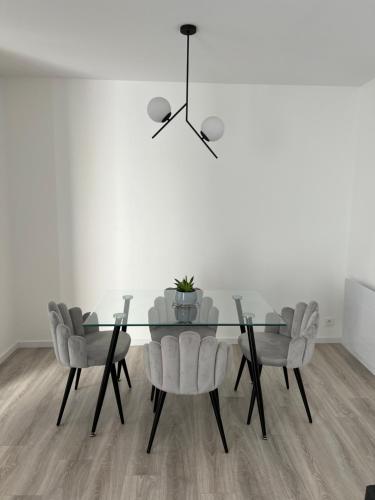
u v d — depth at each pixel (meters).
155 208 3.44
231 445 2.10
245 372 3.01
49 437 2.15
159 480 1.83
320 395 2.67
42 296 3.46
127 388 2.74
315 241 3.57
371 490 1.14
